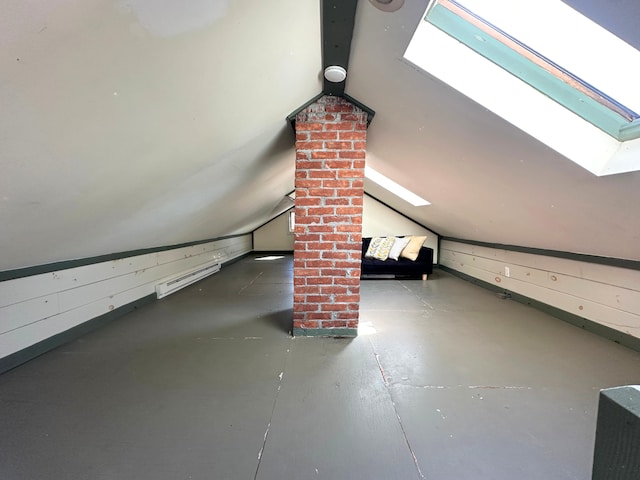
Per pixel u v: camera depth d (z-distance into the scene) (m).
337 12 1.20
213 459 1.03
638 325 1.91
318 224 2.07
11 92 0.75
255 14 1.06
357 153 2.03
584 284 2.30
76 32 0.72
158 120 1.28
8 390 1.46
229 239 5.76
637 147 1.21
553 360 1.78
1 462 1.01
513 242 3.06
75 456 1.04
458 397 1.40
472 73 1.38
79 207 1.48
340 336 2.13
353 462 1.02
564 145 1.34
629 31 0.83
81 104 0.94
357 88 1.86
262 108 1.77
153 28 0.86
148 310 2.77
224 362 1.75
